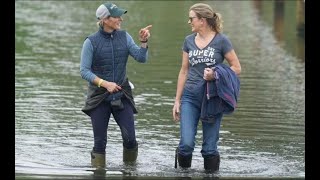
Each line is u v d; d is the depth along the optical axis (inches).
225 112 1438.2
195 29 1446.9
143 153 1583.4
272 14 4579.2
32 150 1582.2
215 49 1438.2
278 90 2271.2
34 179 1362.0
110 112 1519.4
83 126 1802.4
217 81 1418.6
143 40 1488.7
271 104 2070.6
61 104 2038.6
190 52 1450.5
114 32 1498.5
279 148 1635.1
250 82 2404.0
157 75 2479.1
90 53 1483.8
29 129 1756.9
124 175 1417.3
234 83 1429.6
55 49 3095.5
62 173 1417.3
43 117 1878.7
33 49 3088.1
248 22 4148.6
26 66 2662.4
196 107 1456.7
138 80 2386.8
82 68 1477.6
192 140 1454.2
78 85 2320.4
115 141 1678.2
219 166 1482.5
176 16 4446.4
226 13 4643.2
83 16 4510.3
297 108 2017.7
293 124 1844.2
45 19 4313.5
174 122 1854.1
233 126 1823.3
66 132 1742.1
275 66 2719.0
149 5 5221.5
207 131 1456.7
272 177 1417.3
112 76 1502.2
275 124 1843.0
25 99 2090.3
